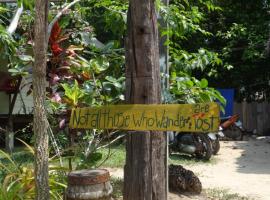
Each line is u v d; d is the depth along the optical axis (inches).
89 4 323.6
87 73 222.5
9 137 306.8
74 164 232.4
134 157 112.3
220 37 627.5
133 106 107.9
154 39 113.7
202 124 97.6
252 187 281.6
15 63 222.7
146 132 111.3
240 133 547.8
